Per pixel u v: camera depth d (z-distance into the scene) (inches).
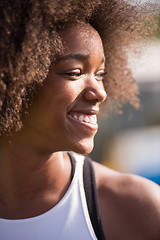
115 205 51.8
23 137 47.7
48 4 42.9
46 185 50.8
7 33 42.1
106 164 204.1
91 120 46.9
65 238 48.6
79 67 45.0
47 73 44.1
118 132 214.2
